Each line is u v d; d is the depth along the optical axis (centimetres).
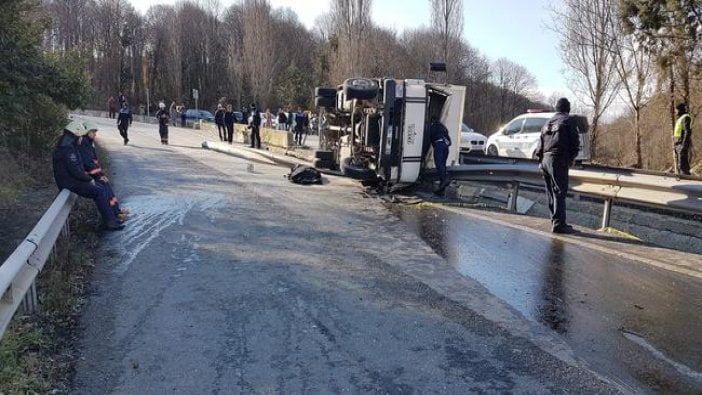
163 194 1088
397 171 1165
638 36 2297
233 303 523
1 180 977
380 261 671
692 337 463
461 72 5956
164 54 7681
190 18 7812
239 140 2991
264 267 634
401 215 966
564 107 829
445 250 727
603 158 3059
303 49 7938
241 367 401
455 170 1203
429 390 374
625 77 2525
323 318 491
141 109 6394
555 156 818
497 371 401
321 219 908
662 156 2648
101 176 811
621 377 395
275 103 6178
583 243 771
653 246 763
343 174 1242
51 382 375
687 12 2098
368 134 1189
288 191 1191
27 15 1228
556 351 434
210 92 7806
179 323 476
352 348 434
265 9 5409
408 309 515
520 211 1187
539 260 684
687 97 2273
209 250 698
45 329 456
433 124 1205
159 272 609
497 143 2147
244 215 915
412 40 6100
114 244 718
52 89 1027
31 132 1299
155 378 385
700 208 740
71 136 767
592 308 524
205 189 1168
